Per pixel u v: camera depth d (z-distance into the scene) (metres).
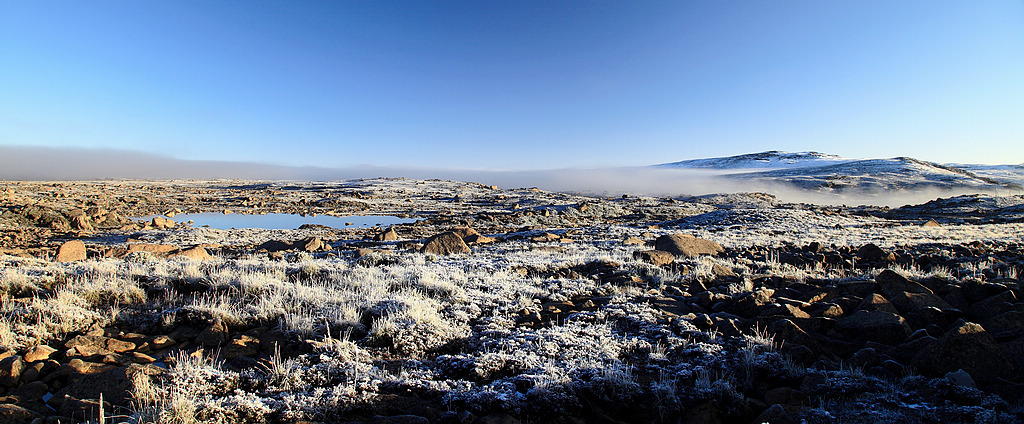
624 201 73.69
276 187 117.94
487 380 5.04
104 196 66.38
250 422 4.08
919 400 4.28
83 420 4.00
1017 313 5.78
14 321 6.13
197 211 56.56
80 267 9.53
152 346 5.91
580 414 4.41
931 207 56.97
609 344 6.02
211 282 8.73
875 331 5.90
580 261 13.13
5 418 3.92
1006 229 24.22
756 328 6.26
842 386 4.54
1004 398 4.29
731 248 17.14
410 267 11.54
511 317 7.50
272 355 5.63
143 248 19.56
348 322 6.59
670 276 10.44
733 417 4.27
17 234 28.30
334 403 4.37
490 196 90.88
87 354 5.51
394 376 5.00
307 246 21.47
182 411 3.95
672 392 4.43
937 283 8.16
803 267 11.75
